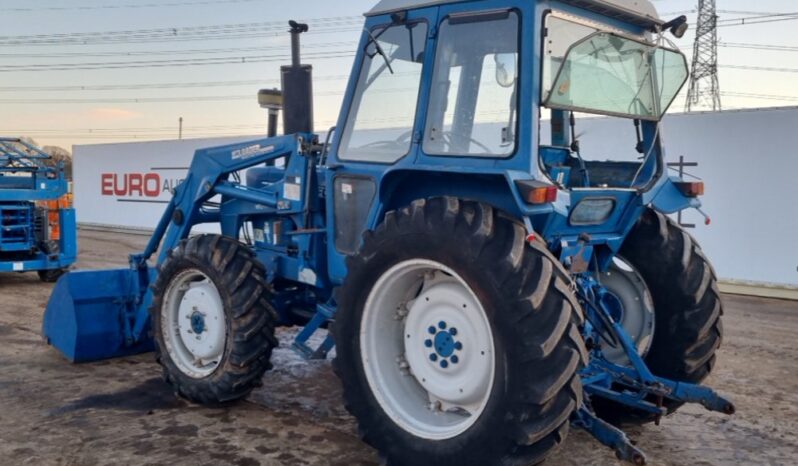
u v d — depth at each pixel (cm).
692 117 955
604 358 404
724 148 933
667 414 412
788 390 512
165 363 479
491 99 338
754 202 915
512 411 301
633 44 376
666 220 430
